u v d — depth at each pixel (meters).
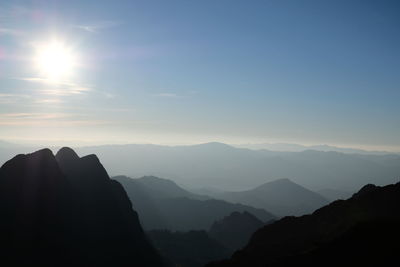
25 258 63.06
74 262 69.38
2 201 70.38
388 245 39.84
